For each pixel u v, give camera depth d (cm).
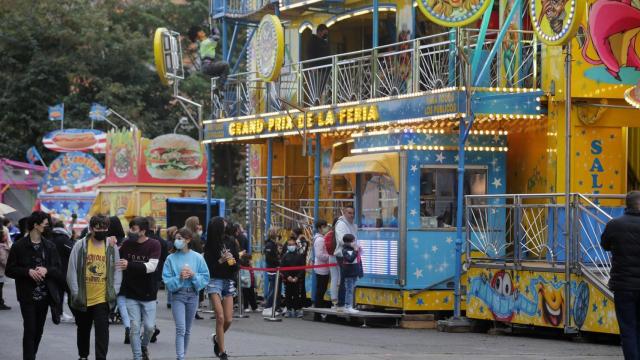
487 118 2120
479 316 2050
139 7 5703
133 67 5453
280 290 2464
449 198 2198
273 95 2719
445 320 2098
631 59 2083
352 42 2883
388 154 2186
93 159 4106
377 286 2239
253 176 3180
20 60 5362
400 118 2236
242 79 2886
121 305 1673
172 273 1503
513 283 1962
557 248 1897
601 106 2120
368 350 1742
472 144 2198
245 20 3111
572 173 2130
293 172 3014
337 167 2319
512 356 1642
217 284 1593
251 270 2470
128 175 3719
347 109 2397
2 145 5153
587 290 1803
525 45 2202
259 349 1753
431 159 2186
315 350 1742
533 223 1962
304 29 2956
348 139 2639
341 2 2736
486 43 2222
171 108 5584
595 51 2088
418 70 2214
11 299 2947
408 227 2167
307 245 2458
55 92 5303
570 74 1894
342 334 2030
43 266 1454
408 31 2608
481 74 2084
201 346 1809
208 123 2962
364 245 2286
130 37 5441
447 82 2150
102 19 5394
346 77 2458
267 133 2681
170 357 1655
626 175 2222
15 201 4784
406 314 2166
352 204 2625
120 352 1712
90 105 5244
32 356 1459
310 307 2402
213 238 1597
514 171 2281
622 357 1622
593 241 1847
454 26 2078
